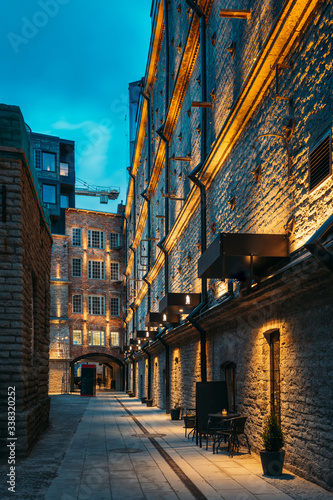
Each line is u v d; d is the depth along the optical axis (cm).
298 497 671
